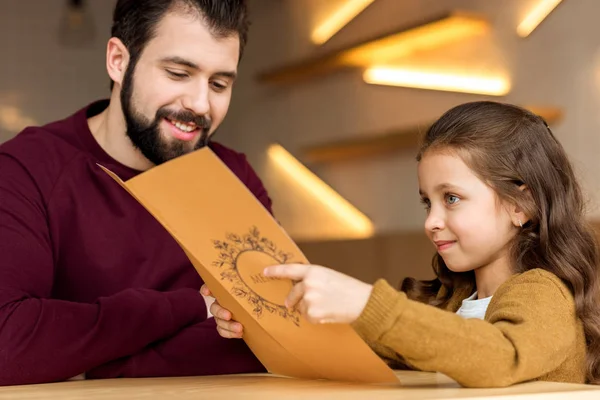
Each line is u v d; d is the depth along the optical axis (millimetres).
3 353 1153
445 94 3400
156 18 1391
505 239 1185
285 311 927
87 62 4551
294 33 4227
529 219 1190
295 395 840
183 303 1272
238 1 1403
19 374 1154
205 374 1265
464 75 3338
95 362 1197
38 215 1369
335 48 3910
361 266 3734
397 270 3539
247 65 4582
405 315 851
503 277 1213
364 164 3820
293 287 873
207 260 922
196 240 901
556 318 1003
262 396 838
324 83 4035
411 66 3551
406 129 3340
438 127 1216
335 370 998
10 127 4359
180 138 1434
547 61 3031
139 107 1420
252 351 1182
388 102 3662
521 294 1054
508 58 3168
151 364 1238
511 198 1159
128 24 1434
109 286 1419
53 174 1425
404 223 3580
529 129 1224
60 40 4500
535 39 3078
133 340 1214
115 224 1445
